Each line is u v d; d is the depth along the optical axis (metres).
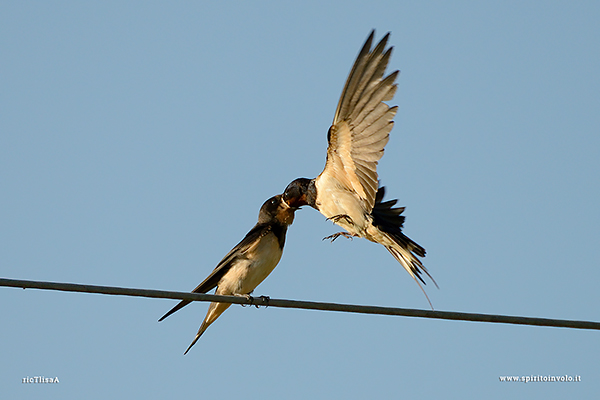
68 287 9.74
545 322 11.32
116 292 10.07
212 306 14.38
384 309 11.11
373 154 12.09
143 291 10.28
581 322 11.38
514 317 11.29
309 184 13.85
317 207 13.81
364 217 13.20
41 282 9.59
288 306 11.09
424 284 13.35
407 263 13.48
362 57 11.22
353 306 11.05
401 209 14.35
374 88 11.50
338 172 13.11
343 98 11.52
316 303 11.09
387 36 11.25
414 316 11.18
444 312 11.20
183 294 10.60
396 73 11.41
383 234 13.29
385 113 11.59
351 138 12.20
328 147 12.59
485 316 11.20
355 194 13.18
